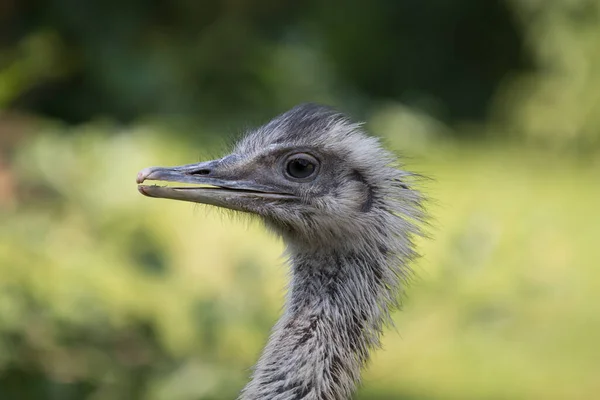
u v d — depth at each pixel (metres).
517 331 15.03
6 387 7.96
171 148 12.09
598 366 14.12
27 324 7.95
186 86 14.94
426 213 7.02
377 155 6.89
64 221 8.84
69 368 8.08
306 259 6.80
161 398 8.10
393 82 29.19
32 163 9.04
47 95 14.91
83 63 15.20
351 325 6.63
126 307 8.45
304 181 6.82
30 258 8.22
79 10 15.41
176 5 16.41
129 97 14.88
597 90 26.06
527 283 9.62
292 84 15.54
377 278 6.78
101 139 9.43
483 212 10.33
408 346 12.46
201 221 13.09
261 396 6.37
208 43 15.27
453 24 30.75
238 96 14.95
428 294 9.23
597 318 15.73
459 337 13.15
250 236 13.17
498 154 26.27
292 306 6.71
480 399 12.81
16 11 15.52
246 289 8.88
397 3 29.52
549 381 13.56
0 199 8.80
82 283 8.27
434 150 22.95
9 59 13.98
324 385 6.41
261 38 16.47
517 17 29.72
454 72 30.56
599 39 25.81
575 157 26.33
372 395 12.43
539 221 10.66
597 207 21.58
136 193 9.02
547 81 26.75
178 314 8.71
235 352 8.80
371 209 6.82
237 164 6.83
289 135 6.88
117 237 8.83
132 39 15.52
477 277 9.23
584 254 18.50
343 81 20.41
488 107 30.22
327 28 24.20
